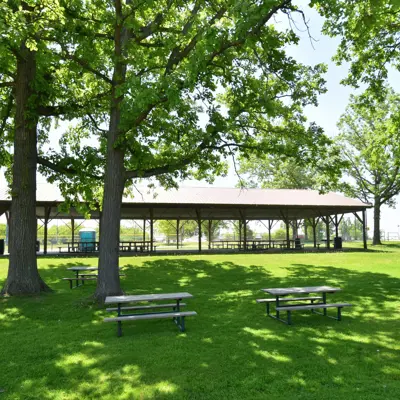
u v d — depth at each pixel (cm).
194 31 977
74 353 524
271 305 852
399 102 2431
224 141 1080
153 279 1273
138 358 496
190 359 489
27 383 423
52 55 1001
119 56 911
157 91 750
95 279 1289
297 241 2842
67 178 1282
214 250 2773
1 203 2117
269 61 978
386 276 1273
